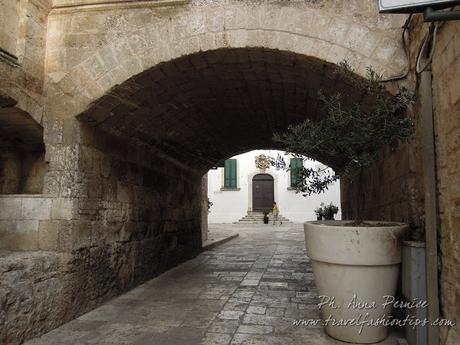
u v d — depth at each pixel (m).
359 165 3.38
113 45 4.75
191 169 9.60
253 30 4.41
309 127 3.65
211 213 26.44
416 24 3.67
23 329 3.68
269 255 9.91
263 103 6.80
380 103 3.35
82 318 4.48
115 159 5.63
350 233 3.38
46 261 4.09
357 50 4.17
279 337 3.80
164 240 7.61
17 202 4.57
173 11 4.64
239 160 26.64
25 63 4.49
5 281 3.53
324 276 3.60
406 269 3.33
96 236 5.02
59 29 4.89
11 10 4.33
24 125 4.88
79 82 4.76
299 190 3.95
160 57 4.62
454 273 2.77
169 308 4.87
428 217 3.11
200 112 6.89
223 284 6.32
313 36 4.29
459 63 2.60
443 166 2.97
